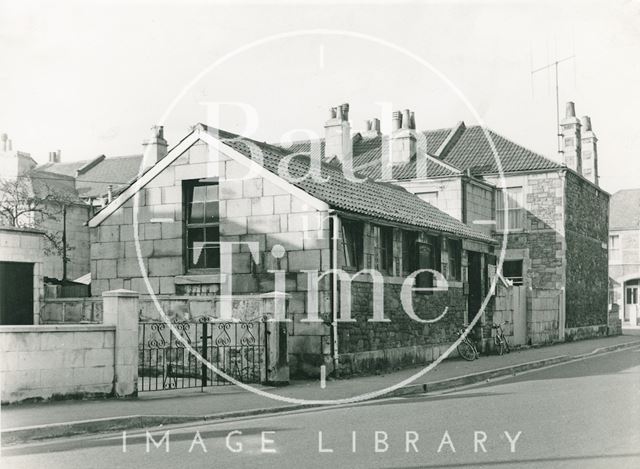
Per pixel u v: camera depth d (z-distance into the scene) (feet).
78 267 126.31
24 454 26.30
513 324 82.84
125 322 40.50
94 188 159.33
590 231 112.06
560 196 99.30
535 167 100.12
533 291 87.86
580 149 112.47
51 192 123.24
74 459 25.39
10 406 35.53
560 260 98.73
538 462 24.53
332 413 36.47
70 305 58.03
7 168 115.85
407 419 33.94
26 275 58.80
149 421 32.68
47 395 37.19
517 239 101.14
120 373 40.14
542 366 64.34
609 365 61.98
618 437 28.66
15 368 36.09
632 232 163.32
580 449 26.50
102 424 31.19
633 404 37.65
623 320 163.53
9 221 112.68
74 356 38.27
